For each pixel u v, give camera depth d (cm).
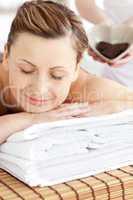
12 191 64
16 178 69
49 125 69
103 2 158
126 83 126
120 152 75
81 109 81
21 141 68
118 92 91
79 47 76
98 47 126
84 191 64
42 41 71
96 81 93
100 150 74
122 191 67
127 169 74
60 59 72
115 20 155
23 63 72
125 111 79
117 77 126
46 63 71
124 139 77
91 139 73
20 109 85
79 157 71
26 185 66
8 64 80
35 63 71
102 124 75
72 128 71
